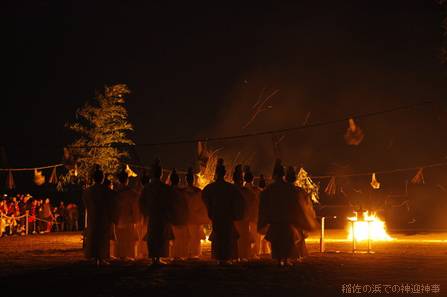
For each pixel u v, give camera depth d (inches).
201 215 470.6
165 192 432.1
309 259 465.7
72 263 453.7
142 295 295.6
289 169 446.3
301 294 297.0
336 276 362.0
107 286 324.8
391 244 647.1
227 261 437.7
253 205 461.1
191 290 309.0
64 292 307.4
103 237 429.7
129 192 446.6
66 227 1072.2
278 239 413.7
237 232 432.5
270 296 291.4
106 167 770.2
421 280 344.5
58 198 1261.1
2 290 314.8
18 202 966.4
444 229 1117.7
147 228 434.6
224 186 431.8
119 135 781.9
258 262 450.3
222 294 296.8
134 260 471.5
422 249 569.0
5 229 959.0
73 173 723.4
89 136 772.6
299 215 417.1
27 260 480.4
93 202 430.6
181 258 478.9
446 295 296.4
